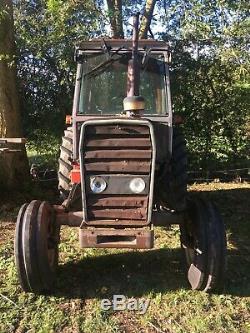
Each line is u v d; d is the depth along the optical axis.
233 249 5.96
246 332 4.06
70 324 4.15
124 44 5.14
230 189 9.38
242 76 9.10
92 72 5.09
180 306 4.45
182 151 5.60
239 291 4.73
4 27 8.00
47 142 9.56
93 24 8.38
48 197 8.37
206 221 4.56
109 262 5.42
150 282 4.91
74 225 4.77
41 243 4.38
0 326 4.12
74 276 5.03
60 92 9.18
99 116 4.89
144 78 5.06
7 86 8.11
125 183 4.36
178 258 5.54
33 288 4.52
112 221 4.37
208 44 9.24
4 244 5.96
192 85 9.46
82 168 4.34
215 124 9.85
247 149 10.12
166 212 4.94
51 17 8.39
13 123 8.22
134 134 4.30
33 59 9.06
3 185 8.17
